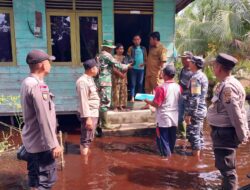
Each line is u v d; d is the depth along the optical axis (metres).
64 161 4.86
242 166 4.69
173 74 4.83
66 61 6.95
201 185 3.97
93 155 5.16
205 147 5.67
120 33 9.01
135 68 6.89
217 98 3.43
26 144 3.08
